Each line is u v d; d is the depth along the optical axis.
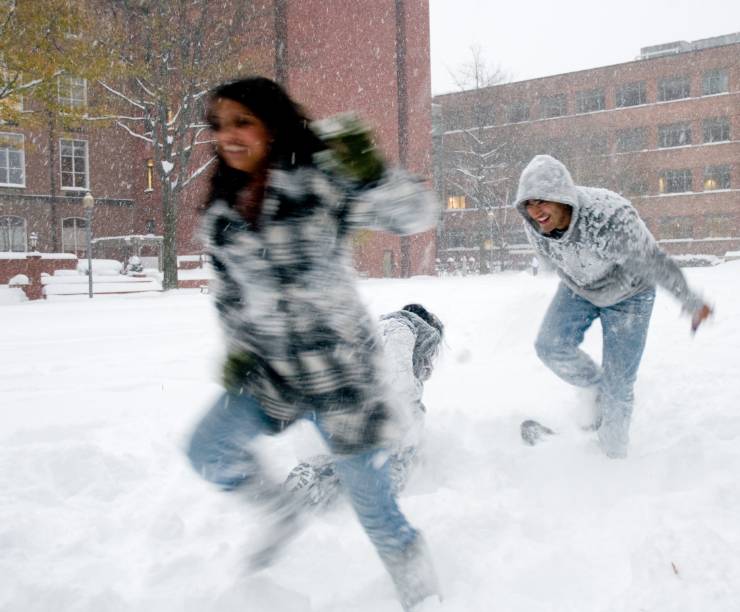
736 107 53.31
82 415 4.76
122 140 38.34
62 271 26.88
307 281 1.95
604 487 3.19
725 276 18.20
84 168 37.25
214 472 2.29
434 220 2.03
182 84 24.45
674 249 54.66
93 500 3.23
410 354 3.26
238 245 1.99
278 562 2.53
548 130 58.53
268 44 30.77
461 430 4.20
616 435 3.49
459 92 53.59
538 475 3.40
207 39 25.11
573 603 2.22
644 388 5.00
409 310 3.65
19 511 3.01
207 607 2.24
